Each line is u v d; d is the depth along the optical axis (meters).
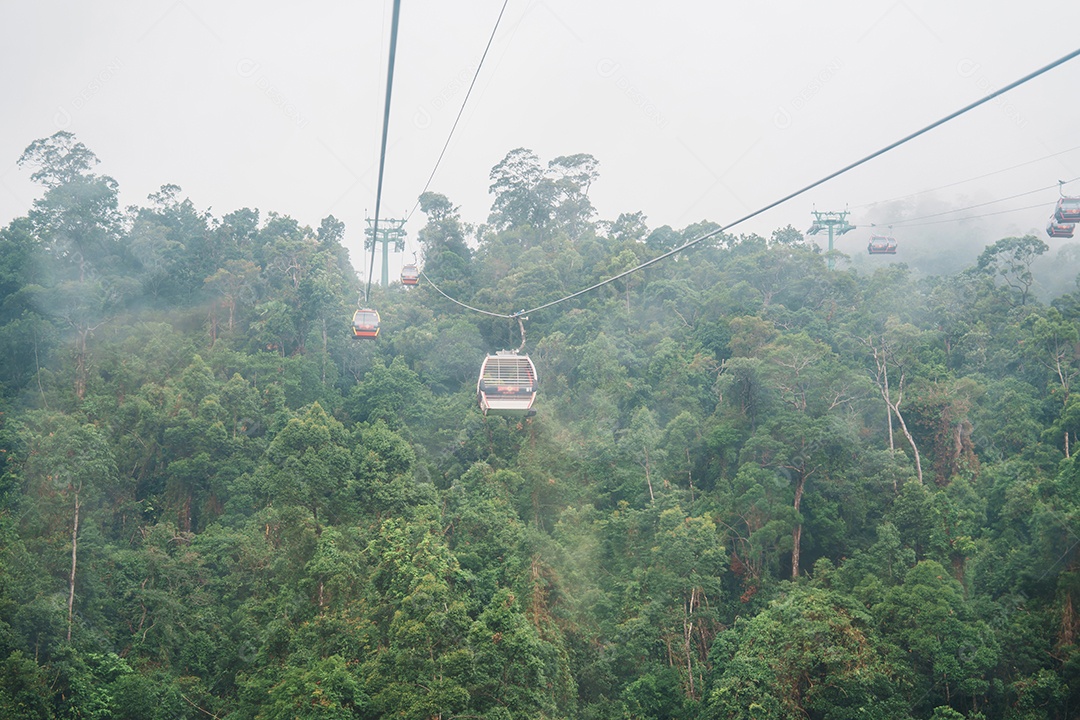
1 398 78.00
